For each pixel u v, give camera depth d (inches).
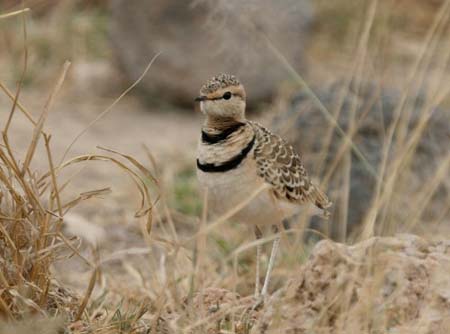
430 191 1025.5
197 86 1792.6
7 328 736.3
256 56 1690.5
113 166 1491.1
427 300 711.1
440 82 1175.0
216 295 868.6
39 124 783.1
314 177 1156.5
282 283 1027.9
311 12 1822.1
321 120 1285.7
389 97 1286.9
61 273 1046.4
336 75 1882.4
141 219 837.2
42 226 792.9
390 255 730.2
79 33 2055.9
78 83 1894.7
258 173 851.4
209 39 1708.9
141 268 1117.7
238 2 1280.8
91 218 1306.6
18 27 2027.6
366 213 1173.7
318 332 704.4
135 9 1814.7
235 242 1173.7
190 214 1315.2
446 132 1290.6
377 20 1776.6
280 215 884.0
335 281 720.3
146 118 1777.8
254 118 1743.4
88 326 815.7
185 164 1512.1
